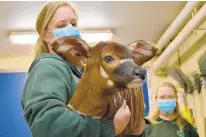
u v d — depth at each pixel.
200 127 3.49
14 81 4.61
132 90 0.86
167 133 2.52
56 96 0.84
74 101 0.82
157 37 4.15
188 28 3.23
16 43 4.11
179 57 4.11
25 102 0.92
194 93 3.65
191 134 2.62
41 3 3.21
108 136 0.79
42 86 0.85
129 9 3.44
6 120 4.42
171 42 3.73
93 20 3.65
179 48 4.04
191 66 3.76
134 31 3.98
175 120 2.60
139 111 0.86
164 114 2.61
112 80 0.77
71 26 1.10
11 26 3.69
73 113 0.80
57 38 0.83
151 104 4.28
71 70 0.98
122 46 0.81
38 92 0.84
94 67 0.80
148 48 0.83
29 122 0.84
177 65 4.11
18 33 3.81
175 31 3.57
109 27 3.82
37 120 0.79
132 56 0.82
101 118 0.81
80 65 0.83
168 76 4.30
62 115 0.79
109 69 0.78
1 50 4.40
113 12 3.49
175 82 4.09
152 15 3.60
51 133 0.77
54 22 1.12
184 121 2.66
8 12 3.38
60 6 1.13
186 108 3.41
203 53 3.38
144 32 4.02
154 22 3.77
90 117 0.80
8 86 4.59
